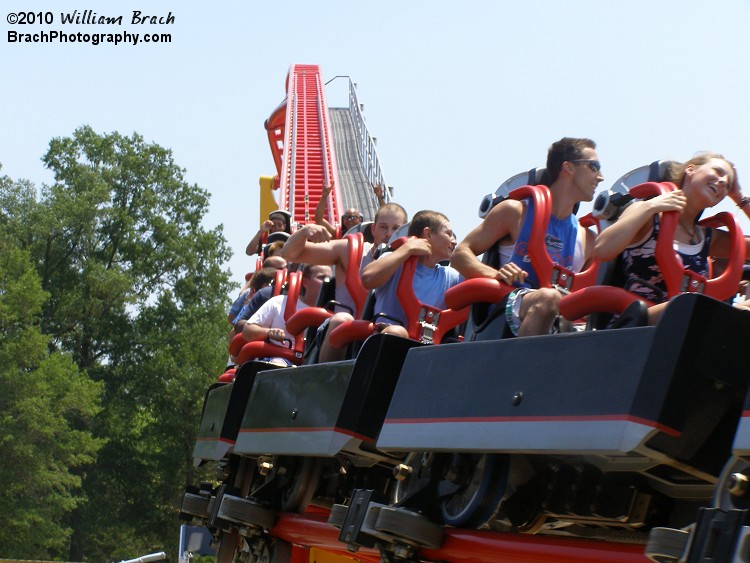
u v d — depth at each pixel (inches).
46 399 5940.0
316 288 1044.5
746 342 435.2
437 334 751.1
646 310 502.0
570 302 538.6
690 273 564.4
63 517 7214.6
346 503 842.8
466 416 526.3
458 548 587.8
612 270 581.0
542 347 490.6
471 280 634.2
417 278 799.1
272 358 959.6
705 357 426.0
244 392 884.6
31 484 5772.6
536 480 598.5
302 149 4557.1
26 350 6122.1
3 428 5708.7
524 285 665.6
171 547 7421.3
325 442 656.4
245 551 965.2
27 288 6412.4
